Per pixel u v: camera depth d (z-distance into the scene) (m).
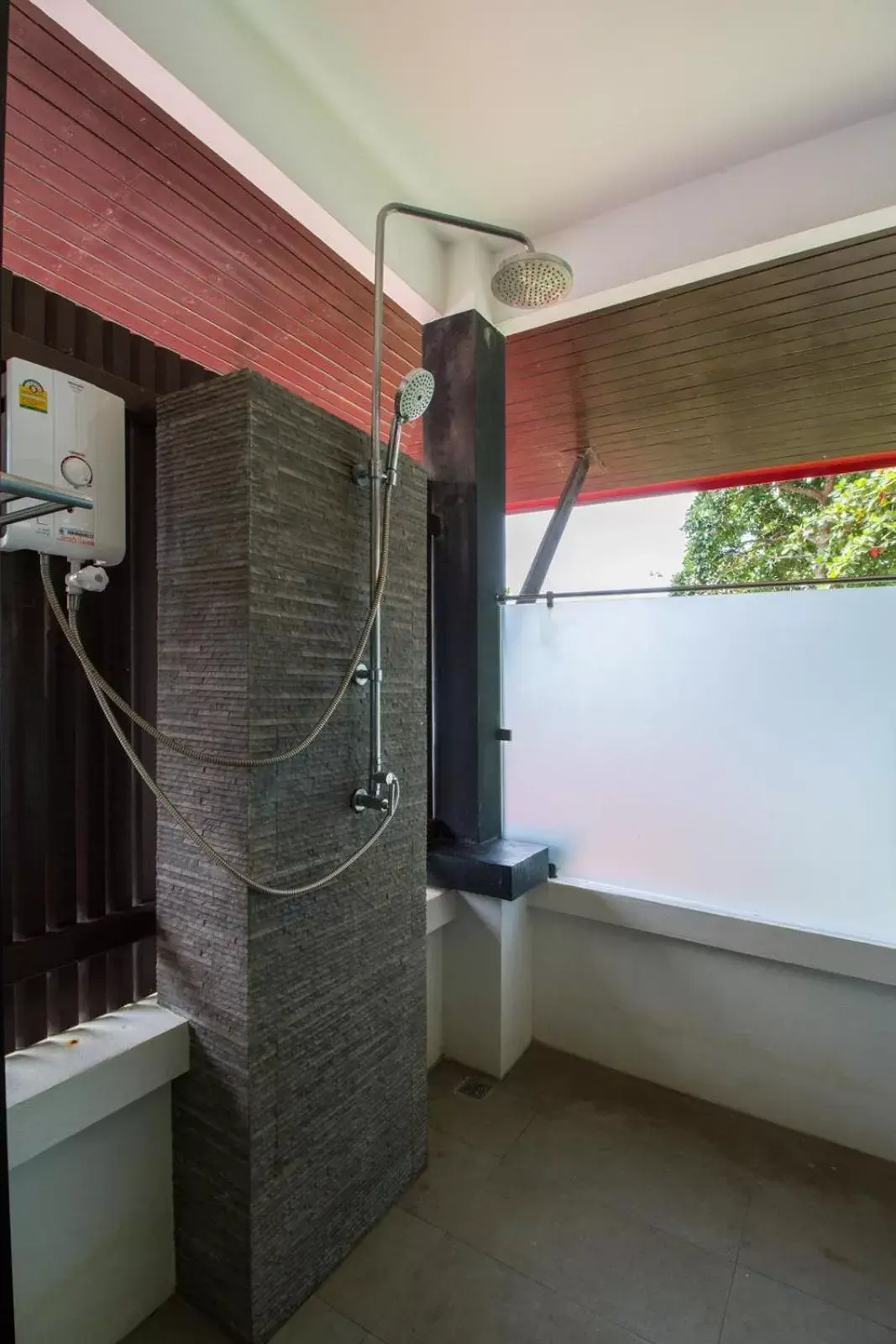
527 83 1.42
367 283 1.82
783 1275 1.29
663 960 1.88
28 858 1.13
